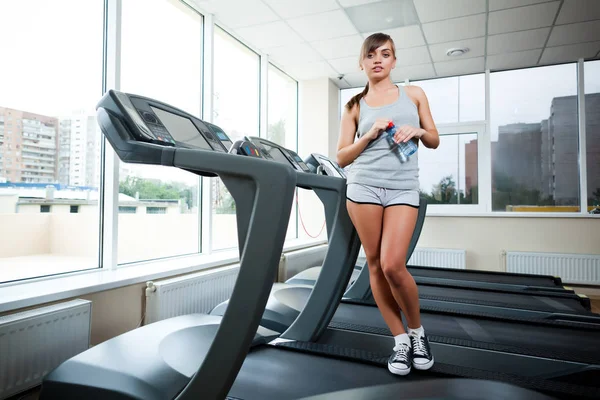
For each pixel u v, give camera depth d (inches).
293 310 92.6
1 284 75.2
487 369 64.2
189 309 97.0
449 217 184.5
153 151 45.1
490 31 144.8
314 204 193.2
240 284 41.3
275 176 40.8
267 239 40.6
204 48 132.9
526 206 181.2
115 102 47.7
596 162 170.9
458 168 189.9
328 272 75.7
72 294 73.5
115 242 96.7
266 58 166.7
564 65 176.7
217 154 43.0
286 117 198.8
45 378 51.4
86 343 71.2
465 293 121.8
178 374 51.3
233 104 155.3
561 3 125.3
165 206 121.8
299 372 61.7
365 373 61.2
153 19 115.8
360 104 63.7
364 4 126.6
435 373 60.4
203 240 130.0
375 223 59.4
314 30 145.3
